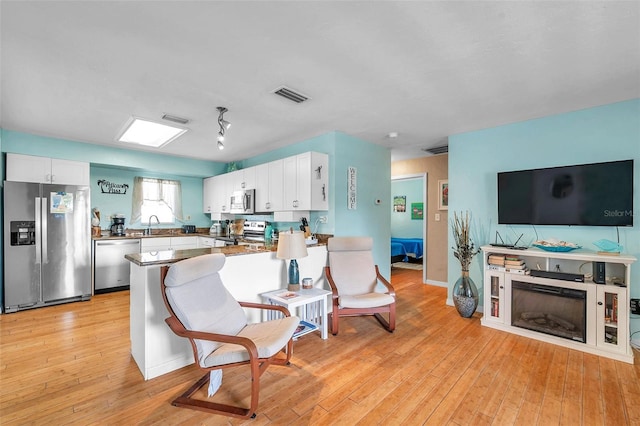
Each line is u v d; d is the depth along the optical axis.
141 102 2.79
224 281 2.65
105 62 2.07
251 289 2.86
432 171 5.19
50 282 3.88
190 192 6.02
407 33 1.76
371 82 2.40
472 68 2.18
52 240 3.91
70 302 4.05
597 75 2.27
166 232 5.69
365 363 2.41
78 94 2.60
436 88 2.51
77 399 1.93
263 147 4.59
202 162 5.66
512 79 2.35
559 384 2.11
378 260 4.45
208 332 1.92
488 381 2.15
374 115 3.16
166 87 2.47
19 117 3.20
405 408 1.86
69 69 2.17
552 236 3.14
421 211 7.66
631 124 2.73
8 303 3.61
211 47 1.89
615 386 2.07
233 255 2.71
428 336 2.95
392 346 2.72
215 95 2.64
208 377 2.19
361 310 2.99
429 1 1.49
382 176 4.52
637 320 2.66
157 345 2.22
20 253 3.69
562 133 3.10
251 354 1.72
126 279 4.71
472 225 3.73
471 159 3.74
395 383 2.13
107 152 4.50
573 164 3.03
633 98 2.71
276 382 2.14
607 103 2.83
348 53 1.97
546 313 2.87
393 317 3.04
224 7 1.51
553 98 2.71
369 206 4.29
